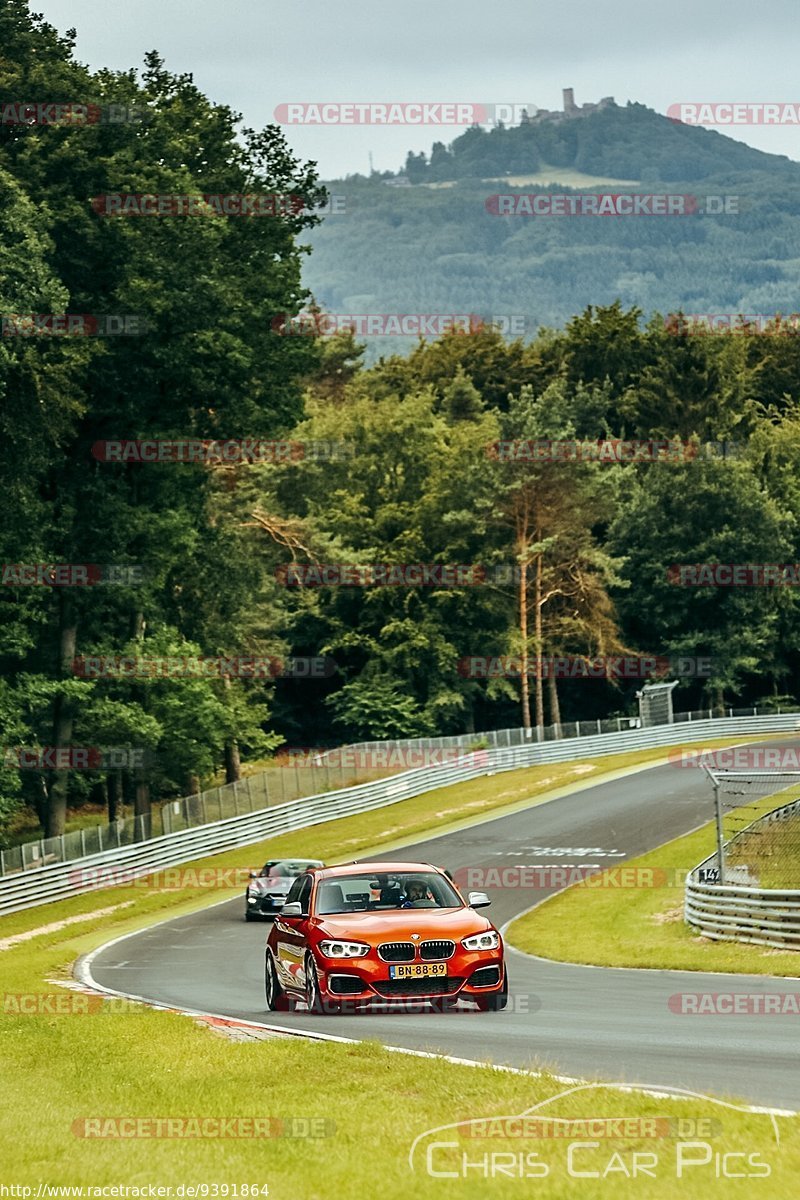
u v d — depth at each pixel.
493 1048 22.02
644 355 191.38
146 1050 24.05
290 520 127.44
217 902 72.50
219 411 81.50
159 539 83.69
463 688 148.12
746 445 170.88
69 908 74.38
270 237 83.94
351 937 27.11
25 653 80.94
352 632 146.00
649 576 154.75
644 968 41.00
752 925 45.09
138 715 85.25
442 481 149.12
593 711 167.88
